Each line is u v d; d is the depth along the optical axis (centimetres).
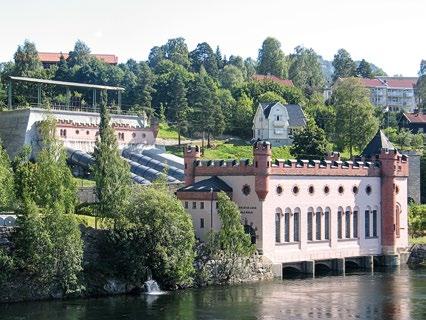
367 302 9594
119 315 8500
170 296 9706
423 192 19062
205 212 11419
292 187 12038
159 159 16988
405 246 13812
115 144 11531
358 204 13100
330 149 19462
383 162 13488
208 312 8794
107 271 9831
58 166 10675
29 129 16188
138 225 10050
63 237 9294
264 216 11550
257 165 11531
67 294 9362
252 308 9081
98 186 10994
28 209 9281
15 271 9175
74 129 16638
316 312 8931
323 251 12469
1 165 10969
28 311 8569
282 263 11831
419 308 9219
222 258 10800
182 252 10144
